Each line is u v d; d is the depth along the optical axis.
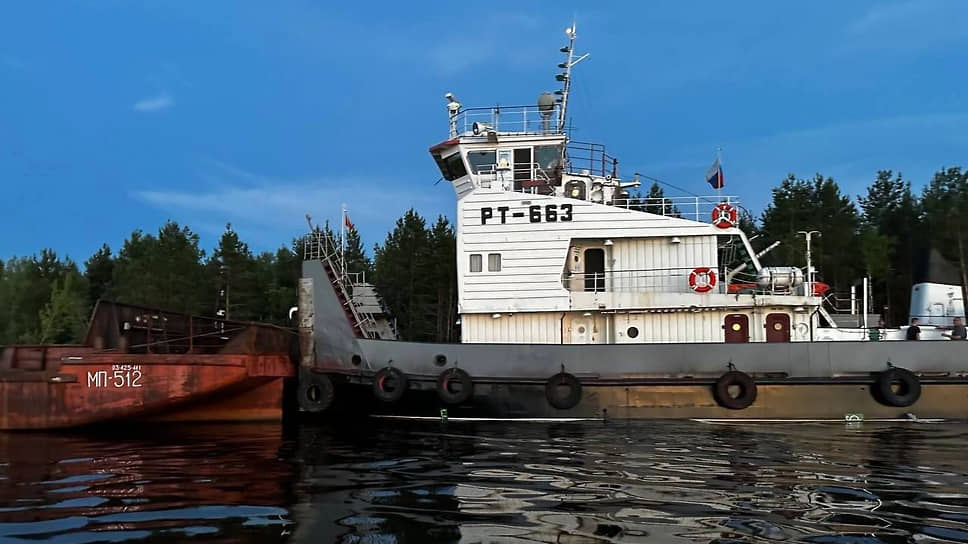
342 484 8.82
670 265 15.48
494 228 15.55
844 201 40.09
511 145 17.28
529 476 9.25
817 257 38.19
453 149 17.64
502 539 6.43
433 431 13.57
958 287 16.64
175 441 12.69
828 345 14.37
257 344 15.50
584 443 11.96
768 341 14.96
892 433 12.90
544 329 15.41
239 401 15.33
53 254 59.69
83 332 48.12
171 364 14.77
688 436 12.64
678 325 15.22
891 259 40.59
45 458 10.90
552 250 15.36
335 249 16.95
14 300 50.44
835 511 7.46
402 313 40.28
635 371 14.43
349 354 15.23
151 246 50.62
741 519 7.13
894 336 15.62
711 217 15.41
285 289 47.78
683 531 6.71
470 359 14.75
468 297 15.39
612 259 15.67
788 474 9.34
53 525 6.93
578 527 6.83
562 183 17.11
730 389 14.27
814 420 14.12
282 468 9.93
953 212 35.91
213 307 44.41
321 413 15.09
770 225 43.12
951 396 14.05
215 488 8.62
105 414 14.54
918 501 7.91
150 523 7.00
